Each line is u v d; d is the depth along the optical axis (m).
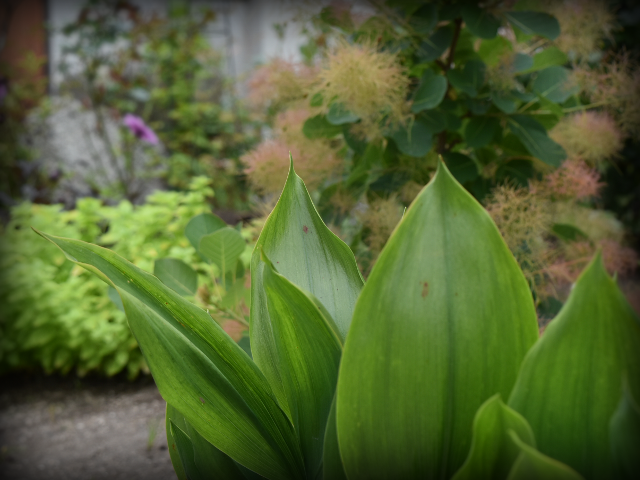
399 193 0.84
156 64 2.90
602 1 0.82
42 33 2.96
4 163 2.46
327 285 0.47
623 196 1.51
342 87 0.74
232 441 0.42
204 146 2.70
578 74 0.81
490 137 0.78
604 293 0.32
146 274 0.43
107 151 2.73
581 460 0.33
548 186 0.81
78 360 1.37
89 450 1.07
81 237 1.45
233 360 0.43
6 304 1.32
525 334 0.36
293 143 0.86
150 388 1.31
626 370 0.32
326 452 0.38
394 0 0.77
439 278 0.35
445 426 0.35
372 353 0.34
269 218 0.48
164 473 0.99
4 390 1.33
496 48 0.81
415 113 0.77
